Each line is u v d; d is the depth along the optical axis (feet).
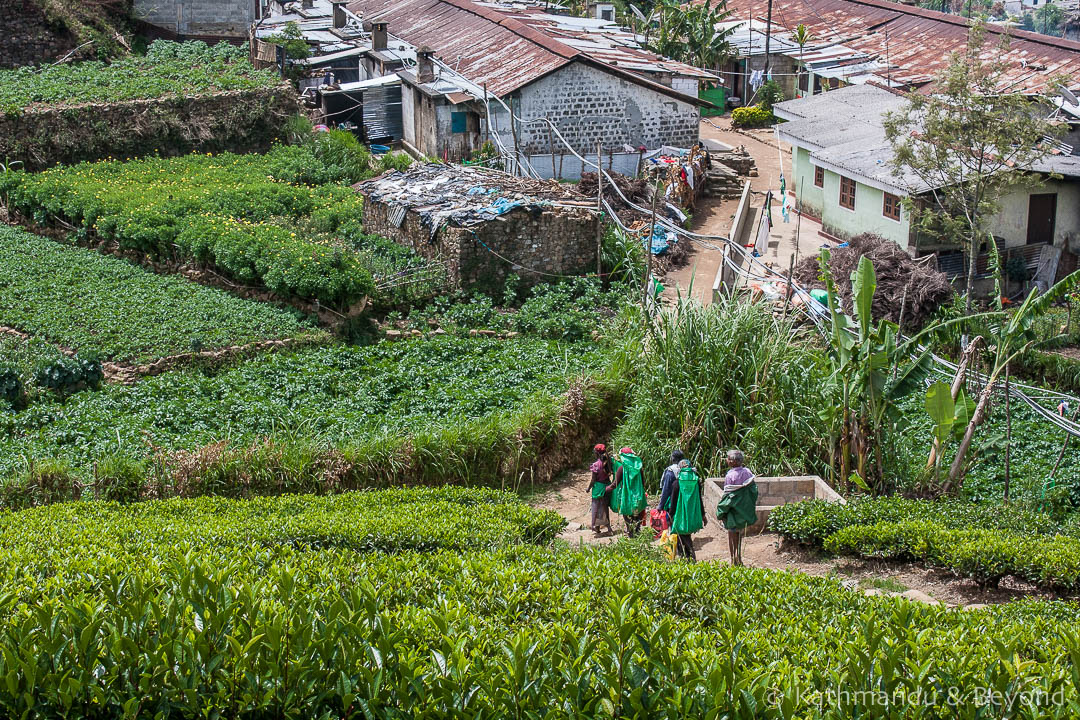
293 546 51.65
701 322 72.23
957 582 53.06
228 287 107.86
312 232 121.29
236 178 136.77
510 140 146.41
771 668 27.78
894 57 189.67
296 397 81.61
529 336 98.78
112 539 47.80
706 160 154.10
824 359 73.31
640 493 63.21
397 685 26.27
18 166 143.84
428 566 41.81
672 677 26.53
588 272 112.37
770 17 208.64
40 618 27.17
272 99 160.56
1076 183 124.98
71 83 158.51
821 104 156.87
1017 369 102.63
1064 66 162.40
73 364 83.71
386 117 170.81
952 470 68.39
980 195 113.19
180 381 83.35
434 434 70.33
